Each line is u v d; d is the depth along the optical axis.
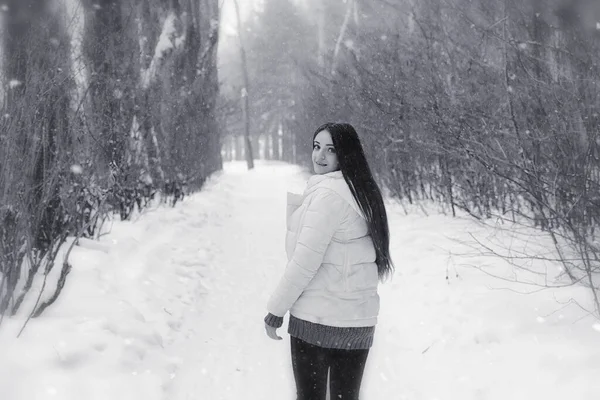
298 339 2.38
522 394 3.14
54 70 4.71
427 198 9.02
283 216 11.62
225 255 7.68
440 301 4.78
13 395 3.12
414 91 7.56
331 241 2.33
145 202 9.35
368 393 3.52
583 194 4.21
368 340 2.43
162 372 3.73
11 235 3.91
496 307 4.26
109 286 4.97
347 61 11.46
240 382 3.72
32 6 4.70
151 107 9.34
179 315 5.00
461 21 7.03
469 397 3.27
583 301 4.05
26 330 3.77
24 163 4.05
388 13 10.17
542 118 4.94
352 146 2.41
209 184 16.94
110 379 3.41
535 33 5.30
